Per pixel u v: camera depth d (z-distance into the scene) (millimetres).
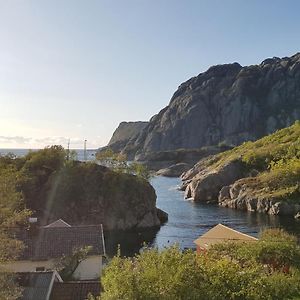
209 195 117938
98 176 90375
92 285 31203
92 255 42125
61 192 87375
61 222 58000
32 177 88500
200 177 125500
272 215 89875
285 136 145750
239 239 36688
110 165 105062
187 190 126500
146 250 23312
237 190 106250
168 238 72125
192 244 65562
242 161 124188
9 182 43844
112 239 74250
